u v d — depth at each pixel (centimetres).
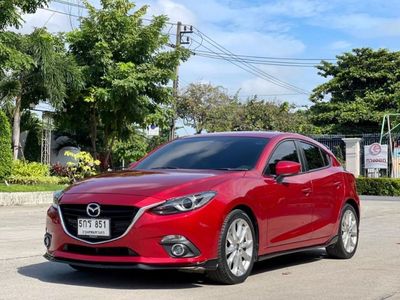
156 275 677
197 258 582
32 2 1817
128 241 570
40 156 2781
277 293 599
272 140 747
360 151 3488
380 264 800
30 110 2575
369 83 4734
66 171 2380
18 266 745
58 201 627
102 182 637
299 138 805
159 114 2417
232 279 624
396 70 4594
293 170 690
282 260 834
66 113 2473
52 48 2145
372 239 1094
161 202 578
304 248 752
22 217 1480
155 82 2339
